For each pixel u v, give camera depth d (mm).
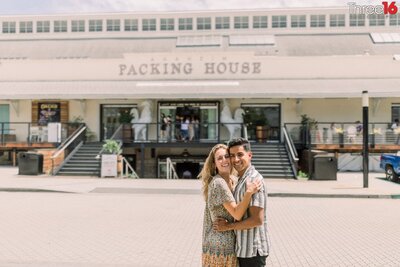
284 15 37406
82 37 37906
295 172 21172
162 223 10469
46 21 38781
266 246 3895
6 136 27031
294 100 27109
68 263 6938
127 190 16656
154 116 27406
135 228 9828
